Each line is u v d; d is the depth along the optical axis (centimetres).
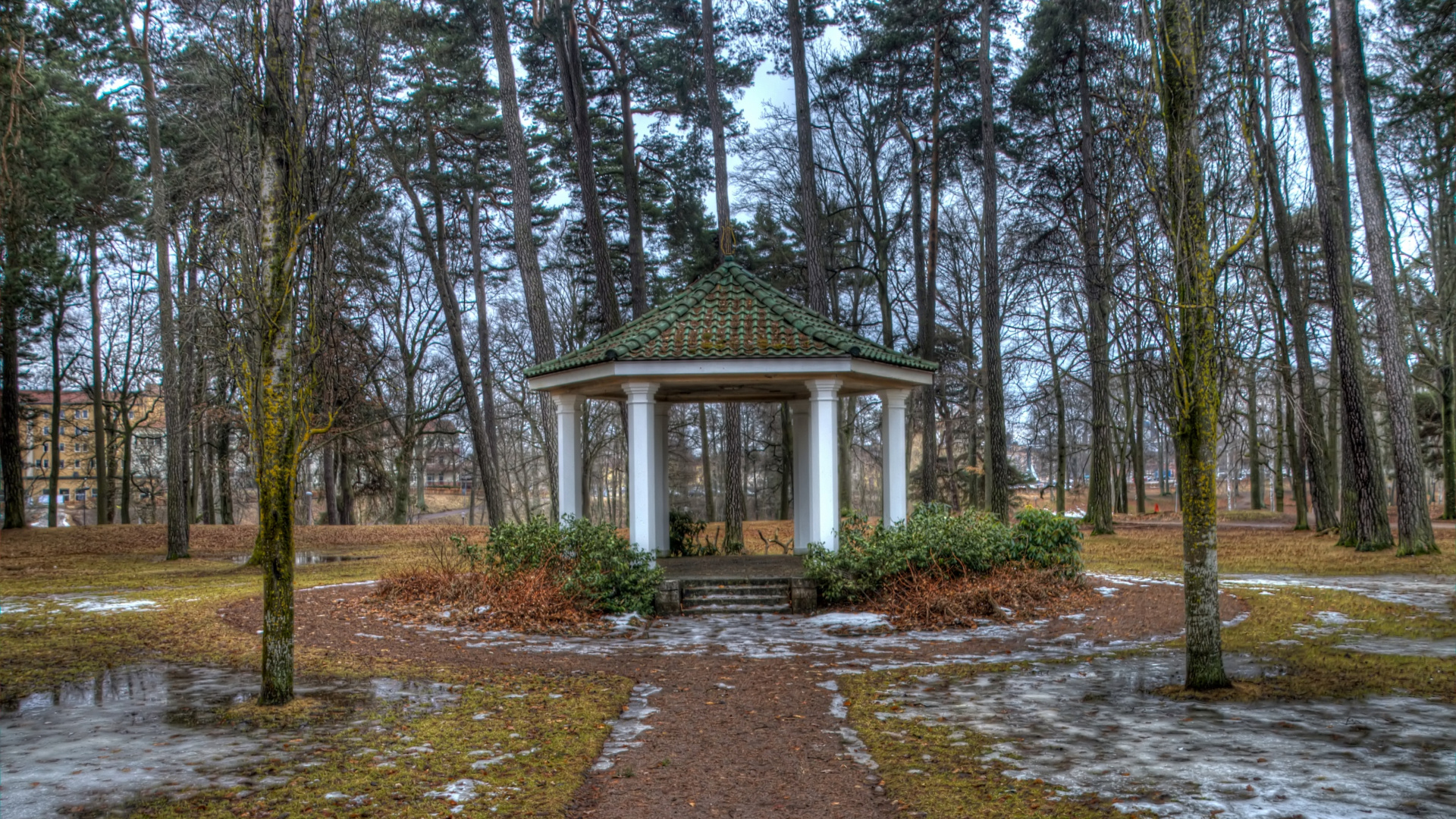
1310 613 1197
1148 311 816
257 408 768
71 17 2245
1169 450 5981
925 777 555
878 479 5809
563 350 3828
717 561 1688
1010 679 850
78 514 5422
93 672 899
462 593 1345
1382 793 498
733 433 2478
